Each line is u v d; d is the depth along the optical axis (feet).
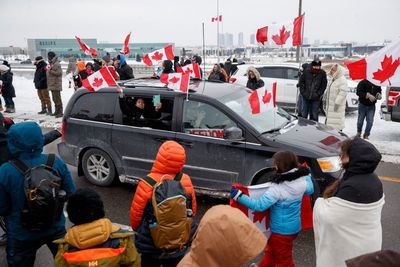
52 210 9.75
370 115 28.17
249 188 11.44
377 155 9.05
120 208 18.16
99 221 8.14
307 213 12.19
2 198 9.90
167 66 29.66
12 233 10.23
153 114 18.58
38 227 9.86
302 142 16.46
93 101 20.12
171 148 10.21
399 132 31.12
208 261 5.66
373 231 9.14
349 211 9.04
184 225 9.66
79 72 39.63
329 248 9.50
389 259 5.11
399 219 16.65
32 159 10.22
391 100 28.02
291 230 11.41
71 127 20.61
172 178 10.32
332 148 16.31
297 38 27.20
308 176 11.52
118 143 19.34
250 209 11.52
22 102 48.70
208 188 17.75
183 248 9.89
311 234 15.65
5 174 9.84
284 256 11.69
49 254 14.48
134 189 20.36
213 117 17.40
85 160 20.70
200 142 17.39
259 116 17.99
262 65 40.78
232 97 18.43
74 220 8.04
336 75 27.99
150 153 18.60
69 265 7.62
